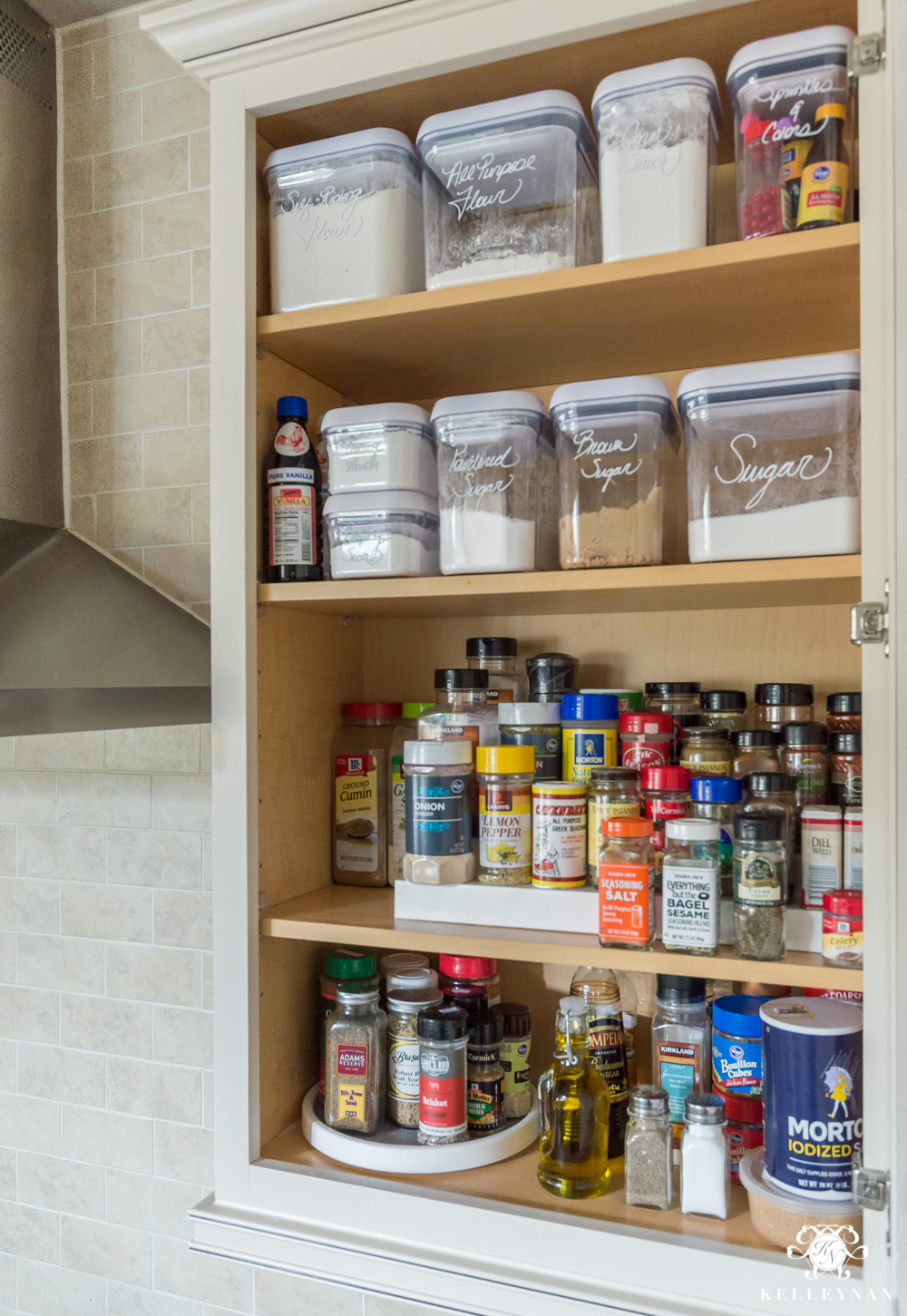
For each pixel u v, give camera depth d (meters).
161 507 1.49
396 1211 1.02
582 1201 1.02
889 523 0.85
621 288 0.98
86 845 1.52
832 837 0.96
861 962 0.89
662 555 1.00
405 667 1.40
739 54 0.94
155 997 1.47
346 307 1.07
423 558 1.10
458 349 1.17
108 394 1.53
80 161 1.56
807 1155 0.91
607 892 0.97
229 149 1.12
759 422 0.93
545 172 1.01
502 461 1.03
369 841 1.29
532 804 1.08
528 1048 1.19
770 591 1.02
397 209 1.08
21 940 1.56
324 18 1.05
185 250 1.49
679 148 0.95
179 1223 1.45
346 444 1.10
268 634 1.16
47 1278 1.53
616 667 1.29
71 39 1.57
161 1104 1.47
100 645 1.18
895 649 0.83
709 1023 1.15
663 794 1.04
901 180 0.82
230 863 1.11
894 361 0.84
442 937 1.02
